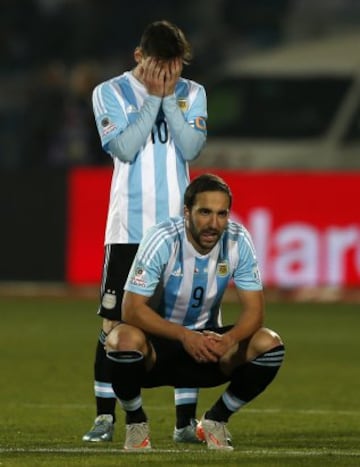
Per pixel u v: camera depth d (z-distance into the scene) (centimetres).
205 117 3098
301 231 7106
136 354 2712
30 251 7344
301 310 6875
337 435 3225
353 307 7062
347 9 11106
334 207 7075
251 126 8388
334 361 4934
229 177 7169
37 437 3148
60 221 7300
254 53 10600
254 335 2767
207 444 2867
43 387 4181
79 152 9238
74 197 7275
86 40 10806
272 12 10981
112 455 2692
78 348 5259
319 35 10888
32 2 10900
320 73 8525
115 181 3062
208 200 2684
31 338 5594
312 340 5600
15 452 2766
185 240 2766
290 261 7119
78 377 4434
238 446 2970
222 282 2808
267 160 8256
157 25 3012
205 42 10612
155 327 2720
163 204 3042
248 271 2805
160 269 2756
